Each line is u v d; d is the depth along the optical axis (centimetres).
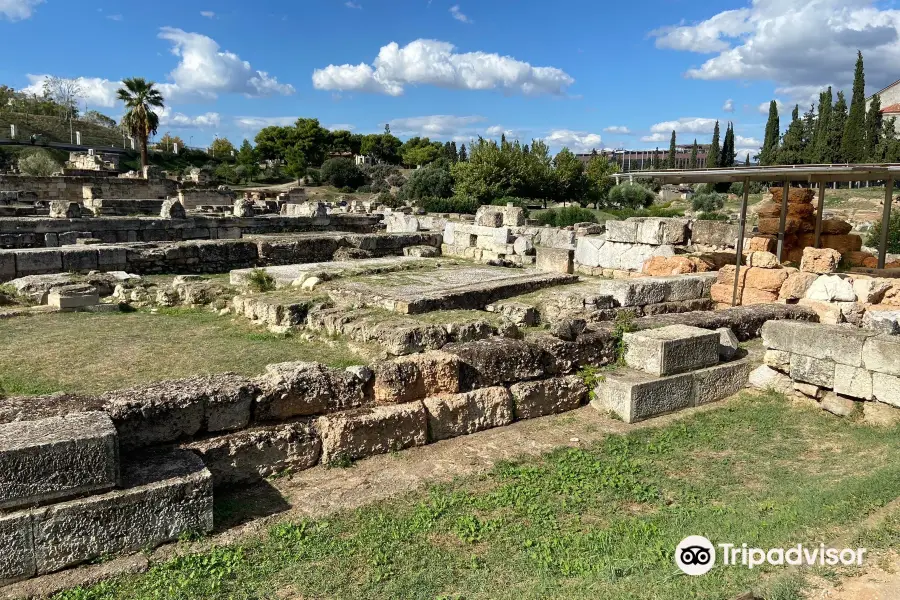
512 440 717
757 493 594
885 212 1288
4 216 2805
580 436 740
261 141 10656
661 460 681
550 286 1669
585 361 868
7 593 417
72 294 1314
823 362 834
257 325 1219
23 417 497
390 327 1027
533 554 481
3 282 1617
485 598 427
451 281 1612
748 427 784
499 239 2281
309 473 608
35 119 8969
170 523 480
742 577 418
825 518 496
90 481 453
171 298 1430
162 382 602
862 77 6612
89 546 450
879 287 1123
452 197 5416
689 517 536
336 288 1452
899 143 6412
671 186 7425
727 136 9606
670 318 1013
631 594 406
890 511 499
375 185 7669
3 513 424
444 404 711
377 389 687
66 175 4128
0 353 959
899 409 764
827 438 748
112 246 1867
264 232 2834
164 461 515
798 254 1509
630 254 1838
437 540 506
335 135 11750
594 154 7806
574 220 3703
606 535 509
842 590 389
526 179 5759
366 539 502
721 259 1570
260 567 462
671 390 825
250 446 579
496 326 1127
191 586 436
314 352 1027
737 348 959
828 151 7012
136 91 5997
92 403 531
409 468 631
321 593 435
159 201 3478
